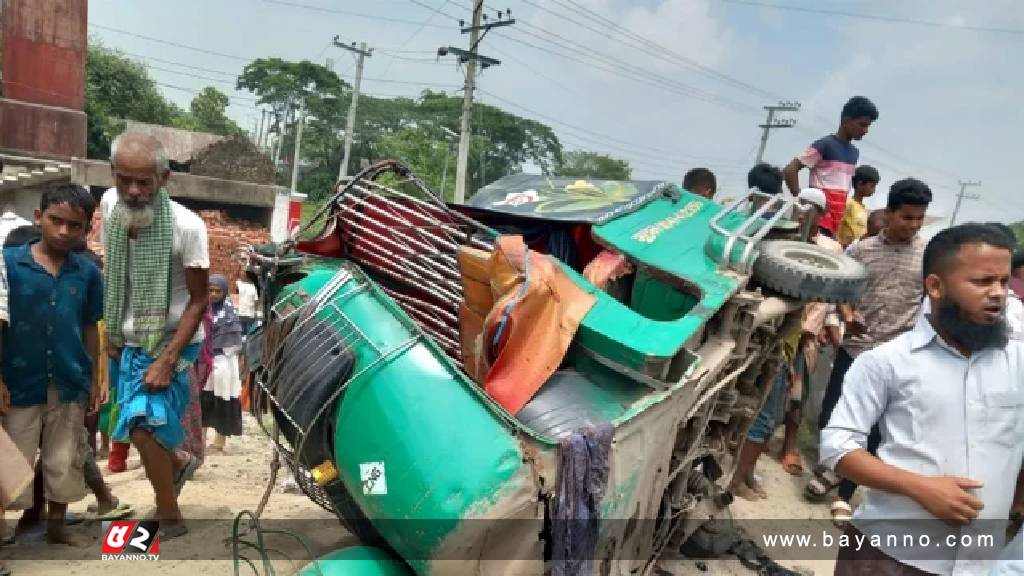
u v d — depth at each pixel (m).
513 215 4.68
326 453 3.39
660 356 3.10
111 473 6.21
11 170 18.30
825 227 7.33
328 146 57.50
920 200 5.68
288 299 3.73
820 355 8.00
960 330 2.70
